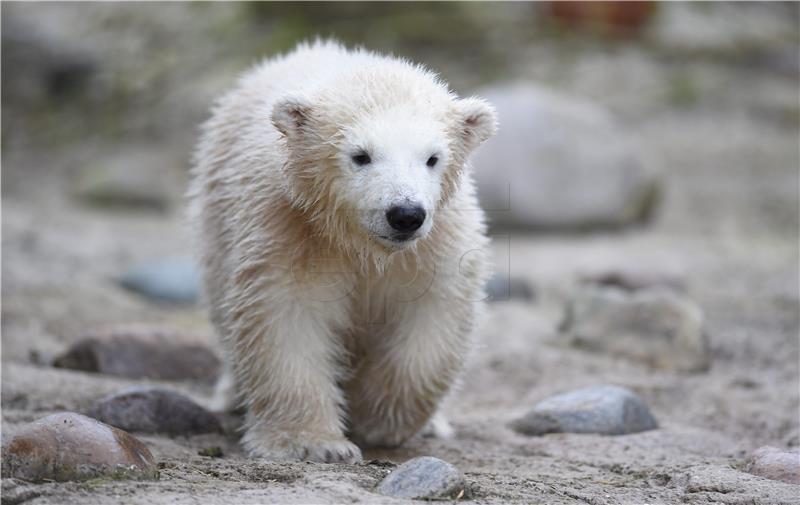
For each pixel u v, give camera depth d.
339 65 8.59
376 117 7.46
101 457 6.69
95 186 25.34
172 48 32.75
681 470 7.84
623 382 11.59
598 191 22.81
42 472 6.58
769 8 34.47
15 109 31.59
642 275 16.42
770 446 8.45
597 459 8.62
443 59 30.58
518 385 11.93
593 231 22.77
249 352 8.09
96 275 17.41
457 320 8.38
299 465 7.42
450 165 7.84
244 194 8.16
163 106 30.33
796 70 31.69
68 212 24.19
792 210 23.48
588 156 22.98
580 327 13.41
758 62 32.06
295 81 8.66
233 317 8.20
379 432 8.88
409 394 8.52
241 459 7.94
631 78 30.45
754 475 7.59
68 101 31.92
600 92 29.52
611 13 32.88
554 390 11.51
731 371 12.44
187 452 8.17
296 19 32.16
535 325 14.70
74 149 29.00
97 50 33.09
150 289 16.27
